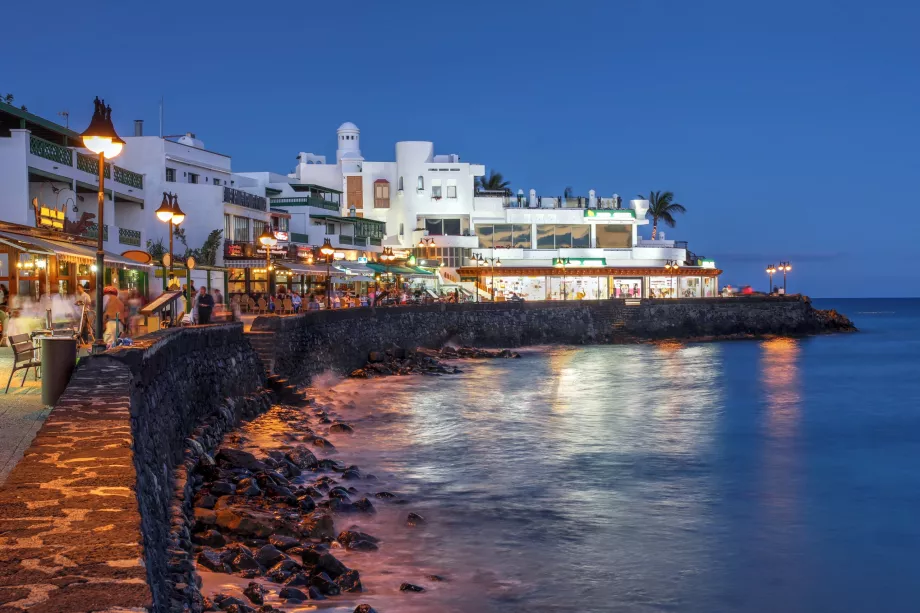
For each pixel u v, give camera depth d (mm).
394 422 32125
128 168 61125
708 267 103438
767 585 14617
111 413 10750
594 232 98188
